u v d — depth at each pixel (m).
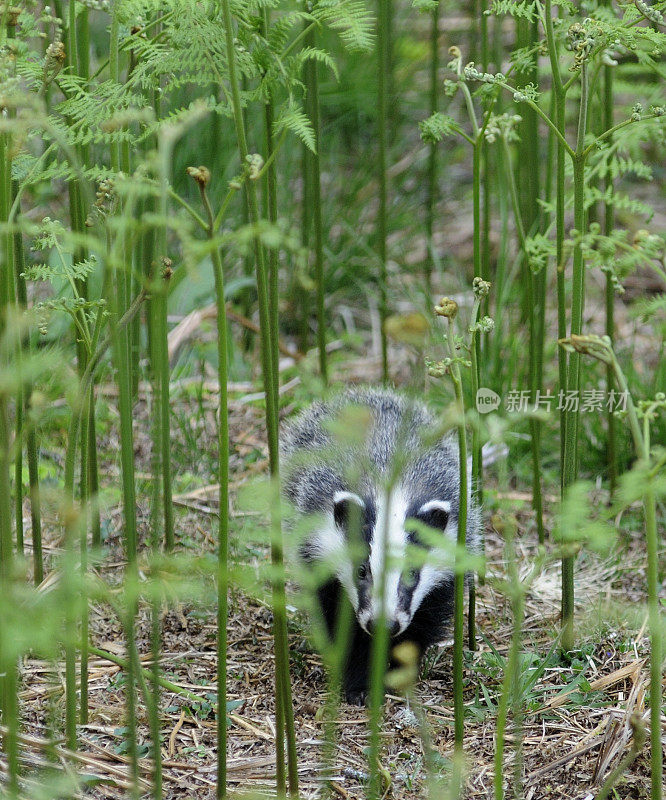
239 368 13.52
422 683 8.26
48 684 7.50
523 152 12.02
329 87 16.53
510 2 7.88
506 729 7.29
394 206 15.70
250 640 8.53
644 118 7.21
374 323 14.24
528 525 10.61
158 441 5.45
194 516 10.25
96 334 6.38
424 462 9.38
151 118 5.07
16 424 7.33
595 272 15.63
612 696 7.60
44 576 8.26
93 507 5.84
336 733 7.36
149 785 6.38
